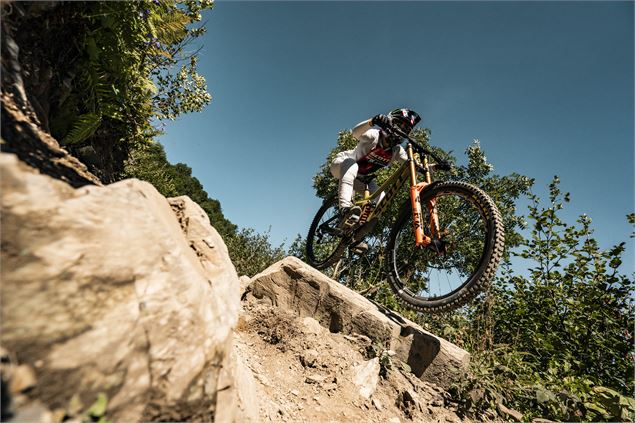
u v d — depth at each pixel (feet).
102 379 2.29
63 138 5.75
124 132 8.11
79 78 5.95
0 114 3.40
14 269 2.15
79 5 5.33
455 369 8.53
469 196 8.64
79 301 2.35
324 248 16.61
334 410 6.37
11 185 2.32
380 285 12.38
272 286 10.09
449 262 11.44
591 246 12.97
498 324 14.30
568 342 12.29
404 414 7.12
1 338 2.00
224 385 3.23
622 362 11.30
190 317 2.89
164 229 3.16
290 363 7.55
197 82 13.39
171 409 2.57
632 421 8.09
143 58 7.80
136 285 2.68
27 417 1.92
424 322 12.37
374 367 7.73
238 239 23.84
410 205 10.11
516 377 9.55
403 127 10.99
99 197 2.82
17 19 4.32
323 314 9.53
